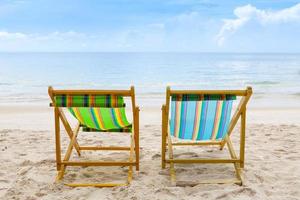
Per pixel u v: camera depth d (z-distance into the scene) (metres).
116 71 35.19
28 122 7.77
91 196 3.31
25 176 3.74
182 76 29.09
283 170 4.01
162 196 3.25
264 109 10.27
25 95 15.45
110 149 4.47
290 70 36.50
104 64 51.22
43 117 8.54
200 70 36.78
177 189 3.38
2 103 12.30
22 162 4.27
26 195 3.30
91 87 21.62
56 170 4.00
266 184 3.55
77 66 45.00
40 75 29.55
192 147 5.08
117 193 3.35
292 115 8.98
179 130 3.91
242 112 3.72
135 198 3.21
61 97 3.48
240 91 3.49
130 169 3.79
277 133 6.11
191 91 3.48
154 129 6.51
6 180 3.70
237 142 5.42
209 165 4.20
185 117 3.72
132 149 3.99
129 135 5.95
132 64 51.50
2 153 4.77
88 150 4.83
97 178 3.79
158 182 3.63
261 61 68.12
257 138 5.71
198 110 3.65
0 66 44.97
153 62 60.22
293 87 19.16
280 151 4.89
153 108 10.30
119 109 3.72
